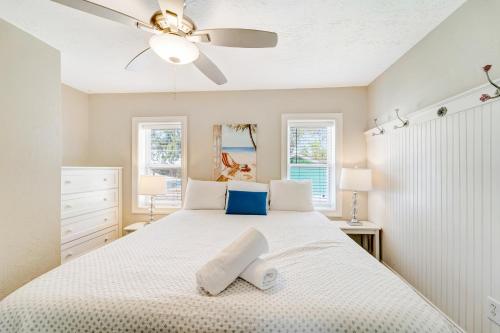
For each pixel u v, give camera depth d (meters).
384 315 0.82
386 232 2.50
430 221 1.79
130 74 2.64
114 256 1.32
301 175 3.18
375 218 2.77
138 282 1.02
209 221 2.21
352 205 3.03
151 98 3.27
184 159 3.21
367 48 2.06
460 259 1.49
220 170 3.17
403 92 2.18
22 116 1.38
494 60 1.29
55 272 1.10
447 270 1.61
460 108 1.47
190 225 2.06
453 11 1.57
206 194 2.84
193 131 3.23
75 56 2.22
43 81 1.50
